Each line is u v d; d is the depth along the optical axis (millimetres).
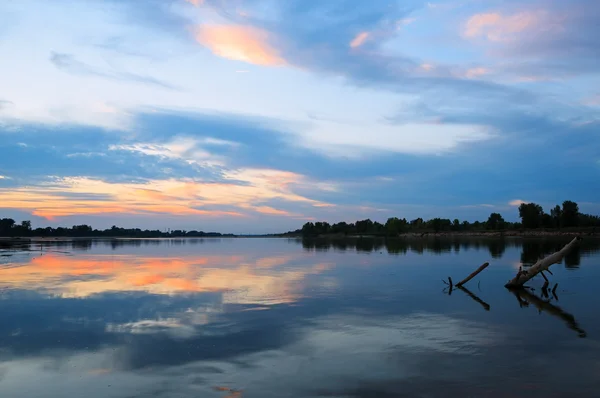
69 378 10758
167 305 20188
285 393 9758
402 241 120438
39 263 44469
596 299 21938
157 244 118062
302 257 54125
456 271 35125
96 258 52969
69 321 16922
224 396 9609
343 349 13070
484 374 10867
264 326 16000
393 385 10188
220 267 39938
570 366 11438
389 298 22078
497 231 157375
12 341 14078
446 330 15359
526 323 16453
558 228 140250
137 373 11086
